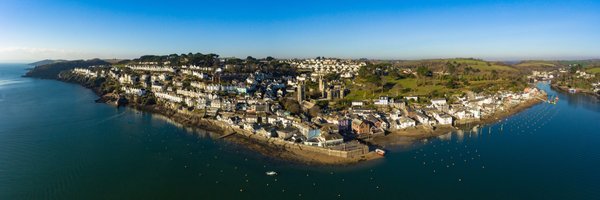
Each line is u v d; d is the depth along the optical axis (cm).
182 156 15812
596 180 13050
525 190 12294
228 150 16700
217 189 12412
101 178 13288
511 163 14788
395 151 16475
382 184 12800
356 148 15938
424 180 13150
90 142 17900
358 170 14125
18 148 16800
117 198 11706
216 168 14362
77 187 12500
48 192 12100
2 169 14100
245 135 19238
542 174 13625
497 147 16938
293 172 13962
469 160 15162
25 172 13800
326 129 18425
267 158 15562
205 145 17512
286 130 18438
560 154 15875
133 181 13038
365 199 11688
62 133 19625
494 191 12225
